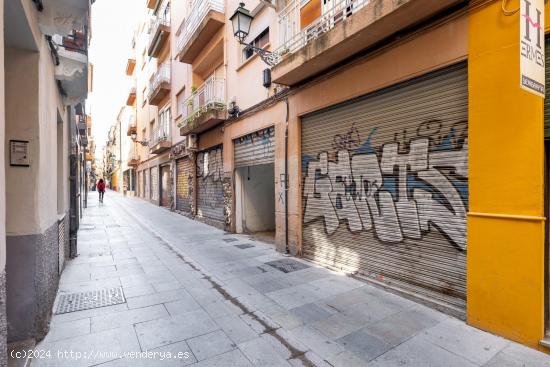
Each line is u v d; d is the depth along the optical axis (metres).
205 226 10.77
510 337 2.99
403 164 4.23
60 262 5.10
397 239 4.32
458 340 3.02
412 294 4.05
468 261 3.32
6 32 2.82
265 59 6.59
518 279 2.93
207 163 11.37
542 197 2.83
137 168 28.03
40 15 3.09
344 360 2.74
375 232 4.66
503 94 3.06
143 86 23.84
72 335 3.17
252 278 5.01
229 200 9.32
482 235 3.19
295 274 5.17
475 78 3.29
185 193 14.14
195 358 2.78
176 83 15.05
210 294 4.33
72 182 6.51
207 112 9.30
